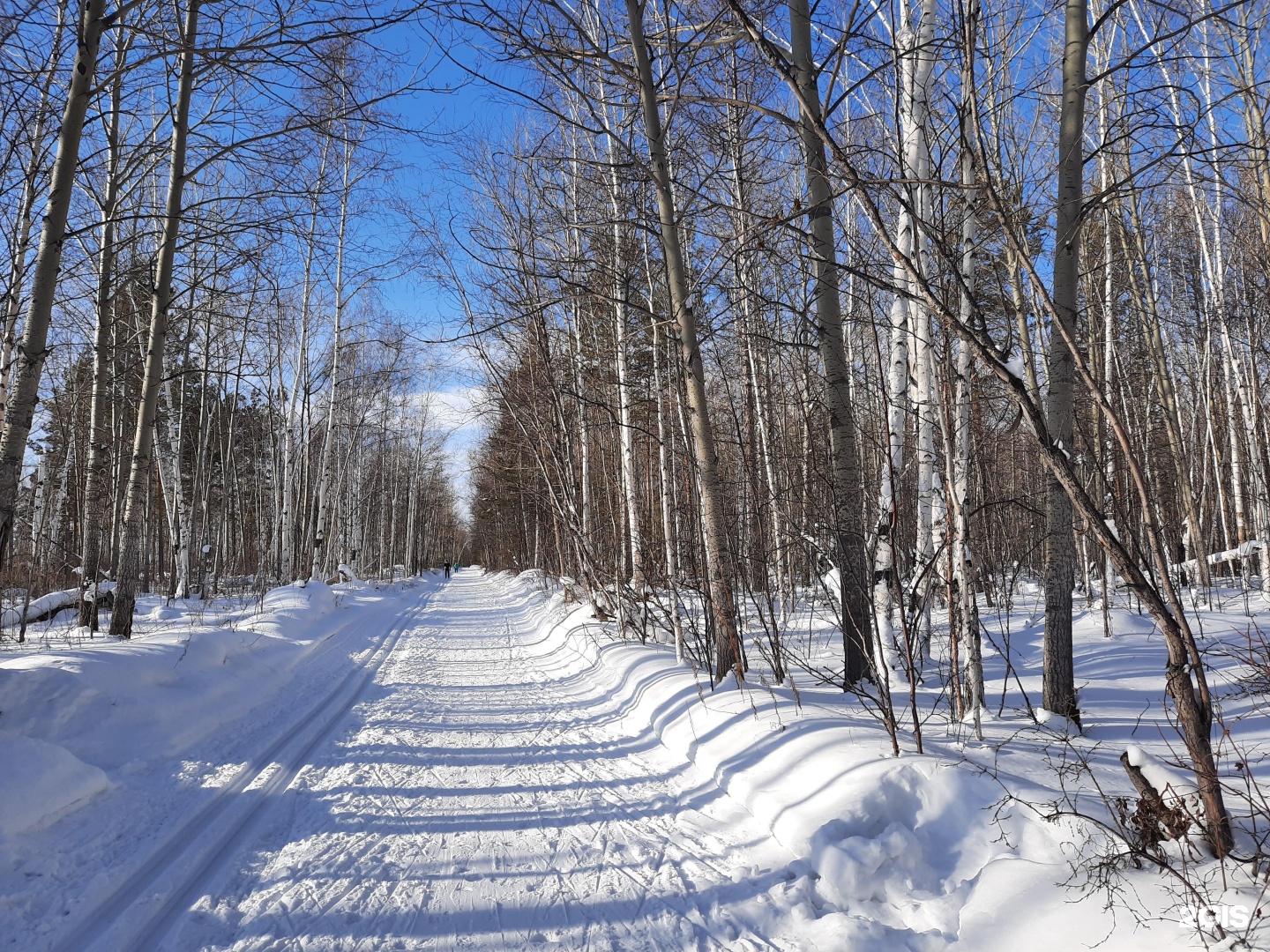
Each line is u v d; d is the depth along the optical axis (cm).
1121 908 291
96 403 1192
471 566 9256
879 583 647
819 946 317
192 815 476
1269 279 1273
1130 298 1586
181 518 1998
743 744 539
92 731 596
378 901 366
